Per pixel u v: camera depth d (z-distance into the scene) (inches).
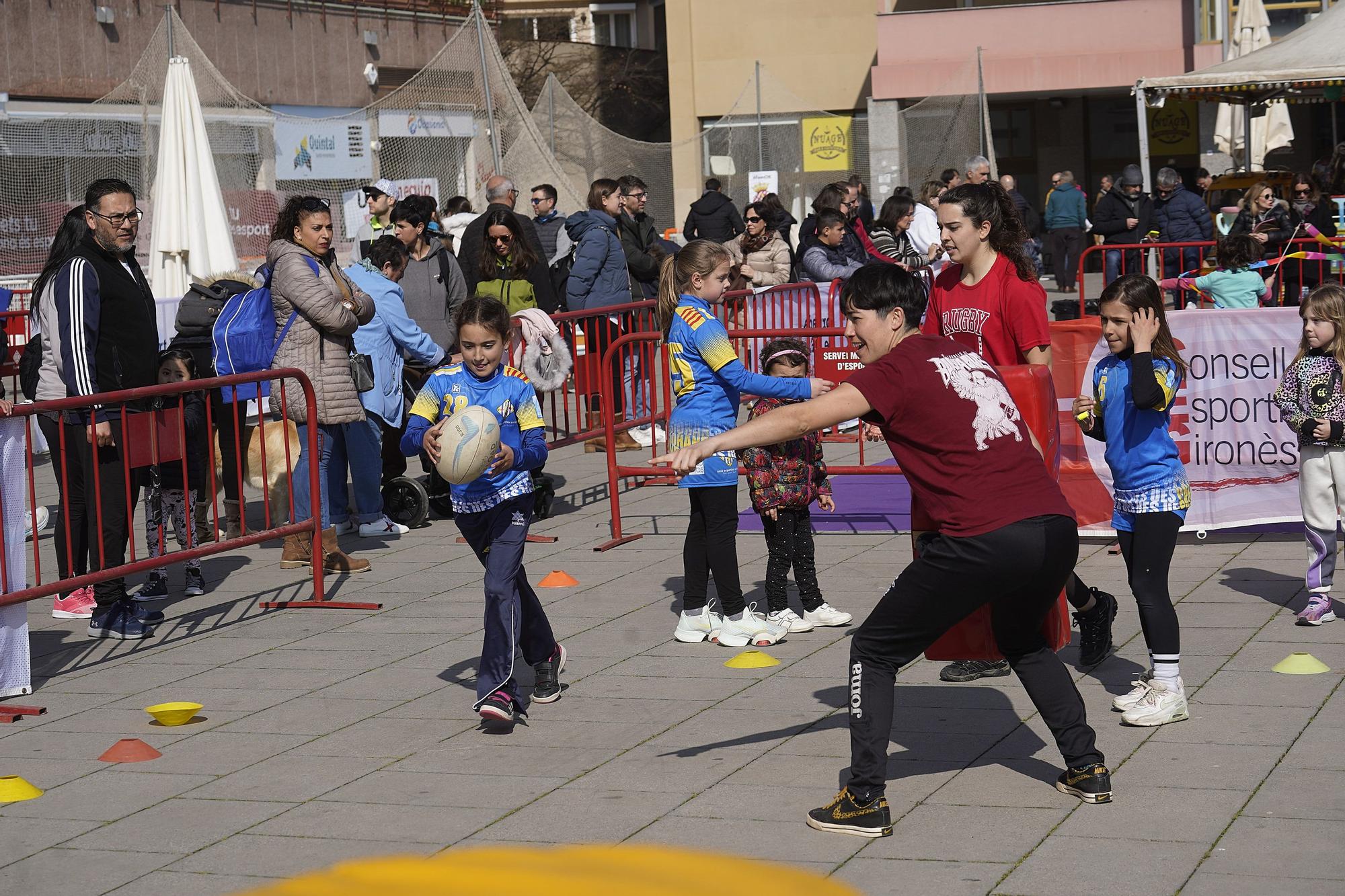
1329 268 499.2
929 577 172.1
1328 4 1046.4
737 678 242.5
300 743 219.3
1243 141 871.7
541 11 1788.9
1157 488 210.8
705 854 81.0
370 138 1000.9
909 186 1171.3
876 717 174.4
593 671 251.0
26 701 246.4
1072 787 182.9
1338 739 198.8
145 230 823.7
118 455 283.4
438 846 176.6
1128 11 1117.7
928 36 1155.3
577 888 72.5
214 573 342.3
